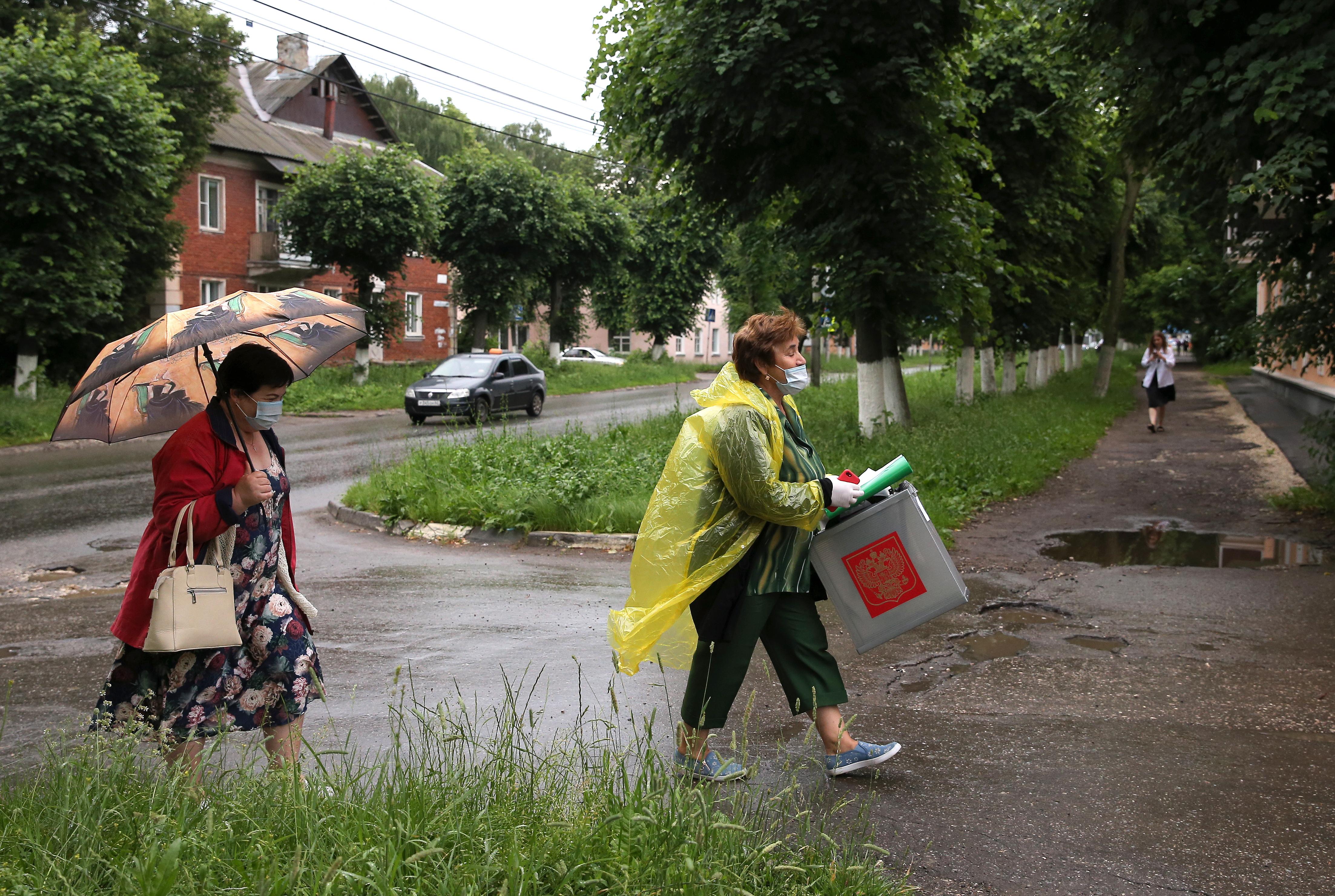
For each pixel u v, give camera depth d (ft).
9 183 68.08
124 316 89.10
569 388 123.44
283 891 7.76
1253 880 10.12
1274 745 13.93
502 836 9.06
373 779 10.97
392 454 55.11
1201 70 27.63
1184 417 71.46
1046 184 63.62
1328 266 29.89
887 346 54.19
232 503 10.13
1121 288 89.61
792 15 39.45
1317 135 25.38
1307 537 29.07
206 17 90.94
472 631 20.38
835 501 12.07
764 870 9.15
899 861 10.50
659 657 12.50
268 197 119.65
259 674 10.82
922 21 40.47
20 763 13.25
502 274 121.90
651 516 12.05
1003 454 42.32
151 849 7.90
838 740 12.63
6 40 68.95
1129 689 16.52
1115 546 28.48
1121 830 11.27
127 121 70.49
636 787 9.93
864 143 44.32
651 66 44.70
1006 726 14.79
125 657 10.39
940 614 12.53
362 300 105.50
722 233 52.70
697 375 163.73
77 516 37.35
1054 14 30.71
